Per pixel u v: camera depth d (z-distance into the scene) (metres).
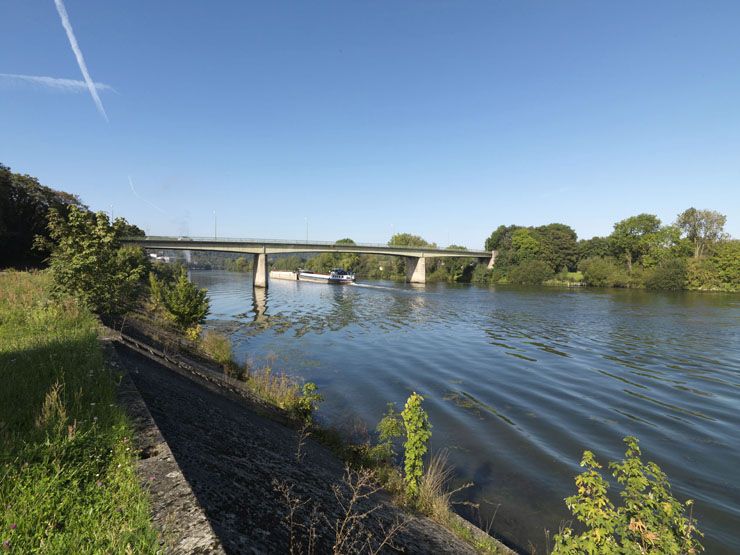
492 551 6.74
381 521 6.27
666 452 12.25
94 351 9.30
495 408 15.98
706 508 9.32
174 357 14.36
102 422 5.47
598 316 45.69
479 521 8.59
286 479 6.25
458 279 126.44
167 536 3.44
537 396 17.61
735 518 8.94
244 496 4.82
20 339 10.40
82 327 12.72
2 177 49.19
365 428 13.57
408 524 6.72
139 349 12.44
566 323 40.59
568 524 8.61
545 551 7.65
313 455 8.98
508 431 13.66
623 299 67.38
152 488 4.21
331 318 43.72
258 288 87.69
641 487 5.31
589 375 21.27
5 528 3.33
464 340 31.44
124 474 4.39
